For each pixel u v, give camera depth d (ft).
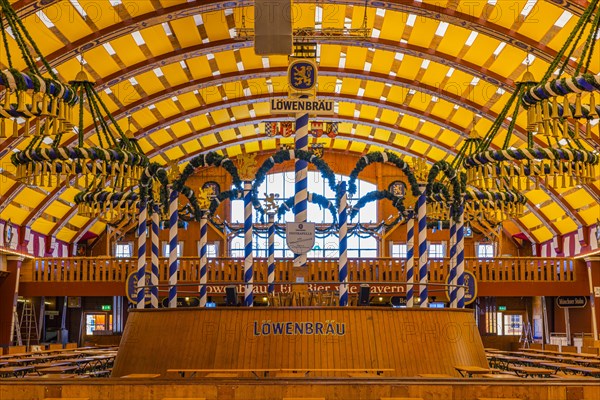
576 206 123.34
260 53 55.42
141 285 63.67
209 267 108.47
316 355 53.01
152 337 54.80
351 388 37.35
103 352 87.66
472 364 56.18
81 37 92.17
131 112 115.65
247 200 61.72
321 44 108.47
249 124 136.56
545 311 129.39
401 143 147.02
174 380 38.34
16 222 122.52
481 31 92.84
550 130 62.28
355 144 152.66
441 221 91.76
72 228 143.84
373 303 118.01
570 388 37.60
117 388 37.70
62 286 114.11
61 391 37.70
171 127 132.98
